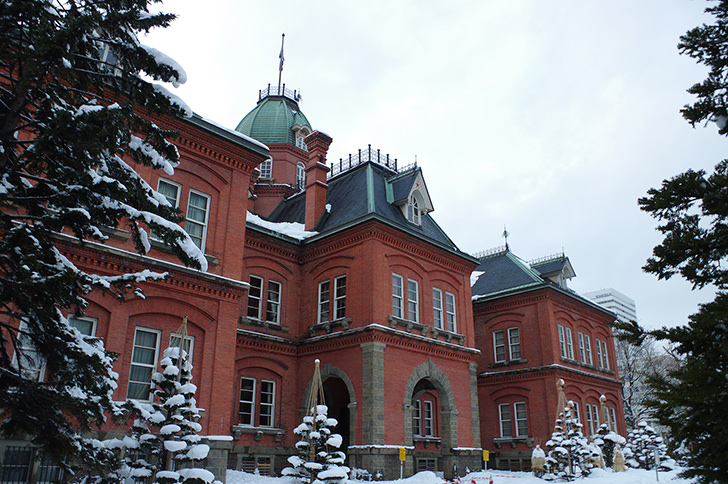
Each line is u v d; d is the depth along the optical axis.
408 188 30.27
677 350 6.40
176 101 10.61
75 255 16.45
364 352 24.81
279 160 43.16
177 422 14.33
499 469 34.50
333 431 28.11
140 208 10.31
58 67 8.27
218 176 21.38
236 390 24.94
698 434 5.98
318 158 31.75
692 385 5.80
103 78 10.12
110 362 9.98
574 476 26.50
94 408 9.10
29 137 14.07
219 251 20.67
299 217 33.53
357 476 22.80
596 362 39.50
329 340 26.39
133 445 13.81
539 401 34.16
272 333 27.17
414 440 28.36
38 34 8.09
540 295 36.09
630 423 56.03
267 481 21.30
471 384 29.50
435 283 29.70
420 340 26.84
